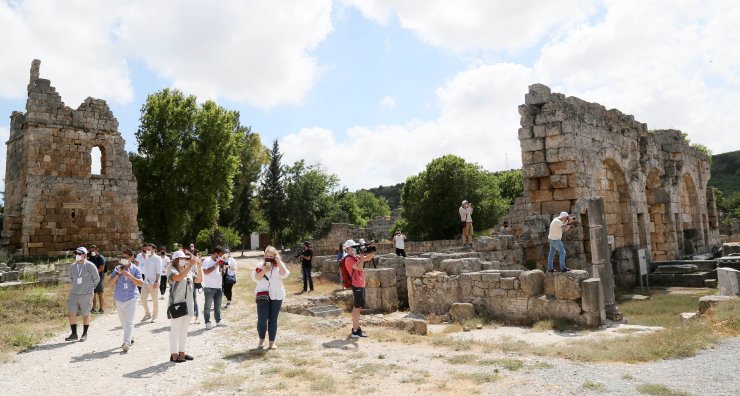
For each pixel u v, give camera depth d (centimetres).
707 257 2981
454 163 4366
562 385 756
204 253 5028
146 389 790
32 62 2908
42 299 1662
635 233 2473
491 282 1448
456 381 801
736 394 668
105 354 1068
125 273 1112
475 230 4288
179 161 3916
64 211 2870
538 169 2095
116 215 3056
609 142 2392
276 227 6103
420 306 1597
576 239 2012
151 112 3991
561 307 1315
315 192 6038
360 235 4341
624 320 1390
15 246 2800
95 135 3045
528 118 2147
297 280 2558
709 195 4053
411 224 4497
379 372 864
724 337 1002
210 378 843
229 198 4366
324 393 745
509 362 903
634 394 694
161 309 1764
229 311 1656
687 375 773
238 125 6488
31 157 2802
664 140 3144
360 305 1186
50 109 2897
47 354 1088
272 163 6178
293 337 1183
